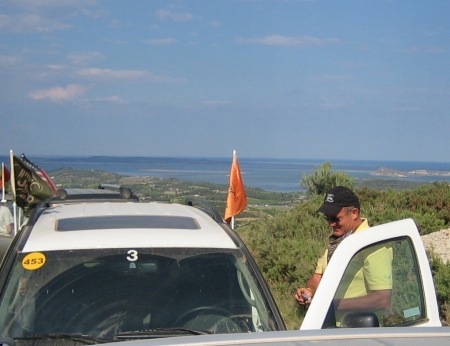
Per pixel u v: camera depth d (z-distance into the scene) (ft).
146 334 13.06
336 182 69.10
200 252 14.57
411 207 51.96
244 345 9.04
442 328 9.87
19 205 20.38
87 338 12.94
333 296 13.66
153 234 14.79
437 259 31.07
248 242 45.24
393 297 14.66
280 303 33.53
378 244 14.51
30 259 14.01
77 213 16.19
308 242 41.19
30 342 12.85
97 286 13.85
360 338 9.36
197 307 13.84
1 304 13.34
